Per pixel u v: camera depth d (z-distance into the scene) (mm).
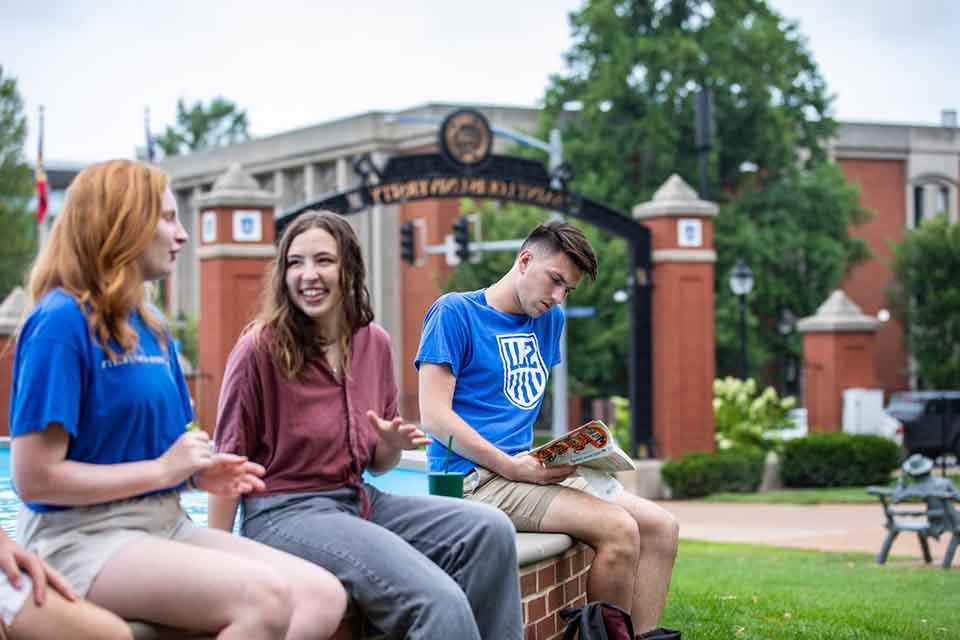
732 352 38438
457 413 5266
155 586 3420
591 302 34906
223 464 3611
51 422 3400
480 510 4309
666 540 5156
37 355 3438
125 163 3646
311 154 47000
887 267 44656
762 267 39344
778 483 20906
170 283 56375
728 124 38406
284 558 3787
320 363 4340
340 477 4336
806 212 39781
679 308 19797
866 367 24500
